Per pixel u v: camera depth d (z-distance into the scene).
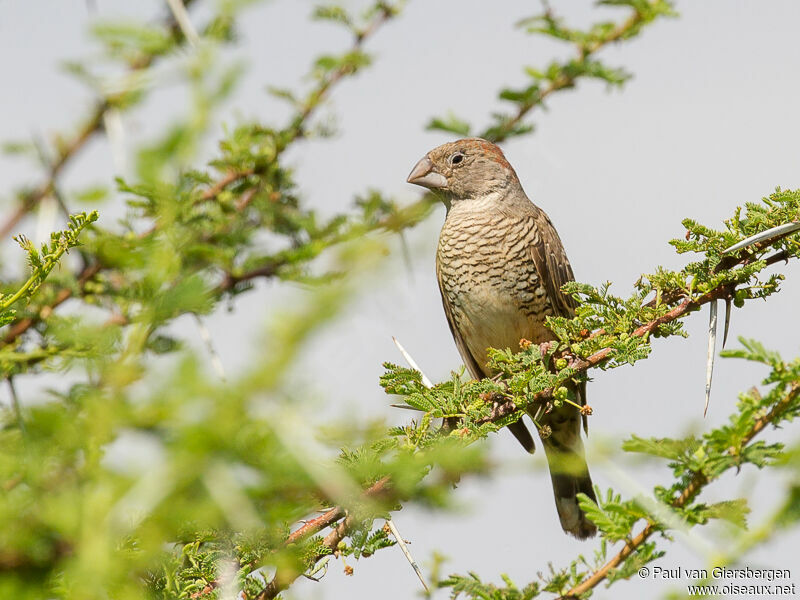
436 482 2.96
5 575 2.42
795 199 6.52
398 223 7.36
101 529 2.33
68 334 3.30
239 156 7.51
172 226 3.03
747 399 4.23
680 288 6.57
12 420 3.09
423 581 5.15
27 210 6.23
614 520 4.33
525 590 4.89
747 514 4.17
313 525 5.18
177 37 4.31
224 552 4.34
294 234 7.65
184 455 2.23
